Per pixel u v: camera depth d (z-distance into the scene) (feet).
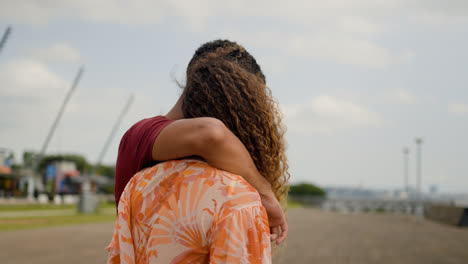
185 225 3.26
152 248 3.31
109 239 34.83
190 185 3.32
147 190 3.44
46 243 31.48
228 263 3.12
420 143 88.58
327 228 55.57
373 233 49.03
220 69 3.76
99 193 198.49
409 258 27.68
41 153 187.52
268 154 3.69
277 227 3.71
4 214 69.21
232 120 3.62
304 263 24.35
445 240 41.88
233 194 3.27
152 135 3.56
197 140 3.27
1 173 164.35
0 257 24.40
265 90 3.93
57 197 146.92
